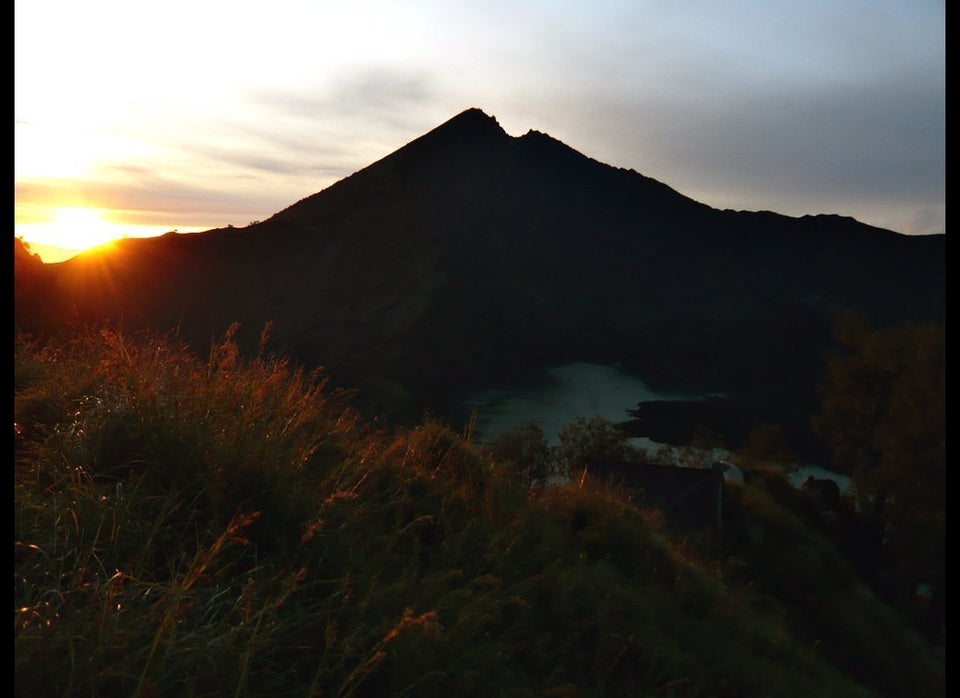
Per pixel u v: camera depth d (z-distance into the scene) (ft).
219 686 8.09
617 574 17.25
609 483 27.68
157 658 8.04
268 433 13.83
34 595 8.53
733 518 101.55
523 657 11.94
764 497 109.81
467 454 19.47
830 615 53.01
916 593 106.11
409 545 13.82
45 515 10.07
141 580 9.23
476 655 10.68
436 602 11.40
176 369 14.70
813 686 18.06
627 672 12.84
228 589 9.19
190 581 8.43
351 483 14.66
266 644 8.64
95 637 7.82
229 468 12.07
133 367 13.88
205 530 10.89
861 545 114.32
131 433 12.42
